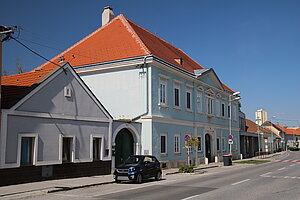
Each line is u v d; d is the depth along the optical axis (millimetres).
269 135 69938
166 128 25641
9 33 13203
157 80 24719
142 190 13656
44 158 15531
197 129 31344
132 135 23094
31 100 15039
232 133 42094
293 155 59688
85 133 18094
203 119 32938
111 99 25016
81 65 26234
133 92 24219
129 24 29500
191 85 30656
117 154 21484
